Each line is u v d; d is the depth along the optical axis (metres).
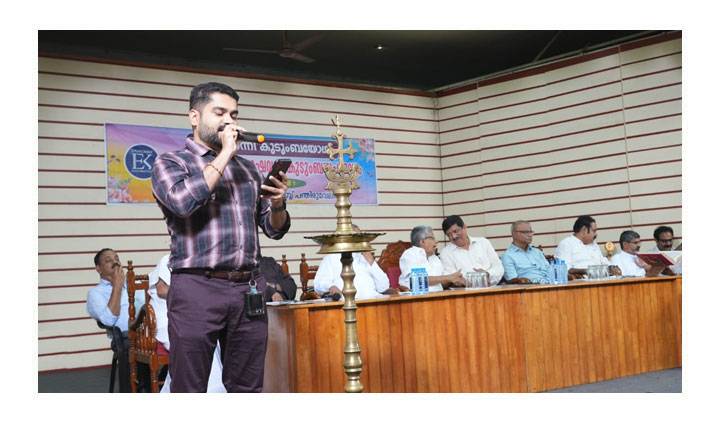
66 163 7.04
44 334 6.82
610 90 8.24
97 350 7.06
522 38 9.40
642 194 7.97
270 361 3.65
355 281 4.93
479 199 9.34
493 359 4.07
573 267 6.39
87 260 7.07
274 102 8.48
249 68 10.15
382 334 3.71
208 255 2.41
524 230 5.84
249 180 2.59
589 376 4.46
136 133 7.44
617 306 4.69
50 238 6.91
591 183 8.36
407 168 9.44
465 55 10.07
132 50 9.19
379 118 9.28
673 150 7.77
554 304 4.38
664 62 7.86
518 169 8.98
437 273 5.50
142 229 7.38
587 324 4.51
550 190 8.70
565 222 8.56
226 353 2.54
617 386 4.31
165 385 3.91
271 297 4.81
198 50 9.32
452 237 5.86
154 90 7.61
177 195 2.29
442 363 3.88
